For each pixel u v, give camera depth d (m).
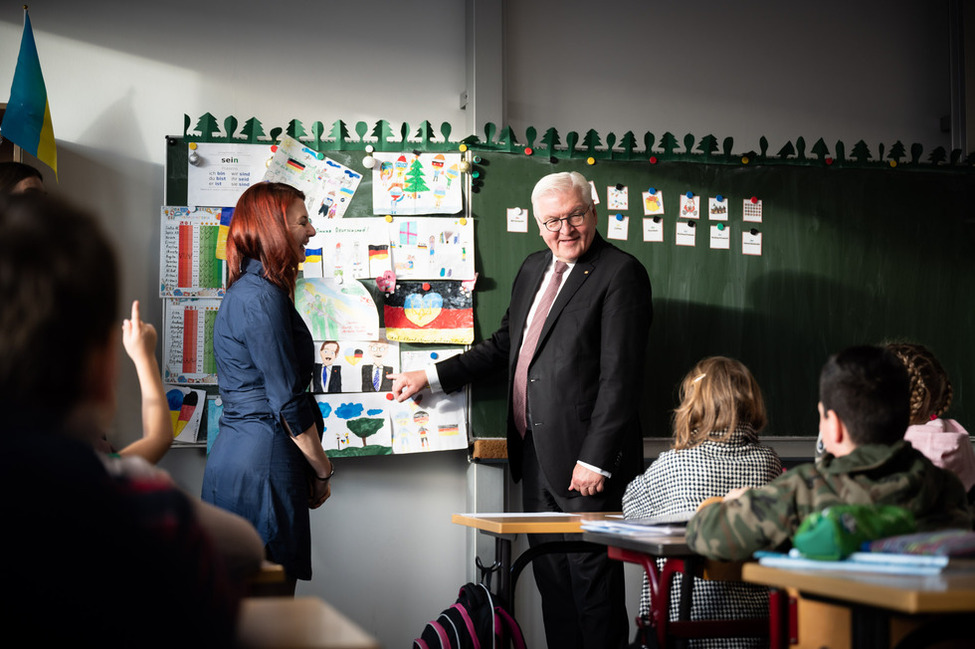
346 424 3.43
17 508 0.64
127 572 0.65
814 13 4.07
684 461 2.09
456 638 2.38
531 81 3.80
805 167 3.81
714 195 3.74
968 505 1.52
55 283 0.71
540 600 3.64
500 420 3.53
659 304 3.68
